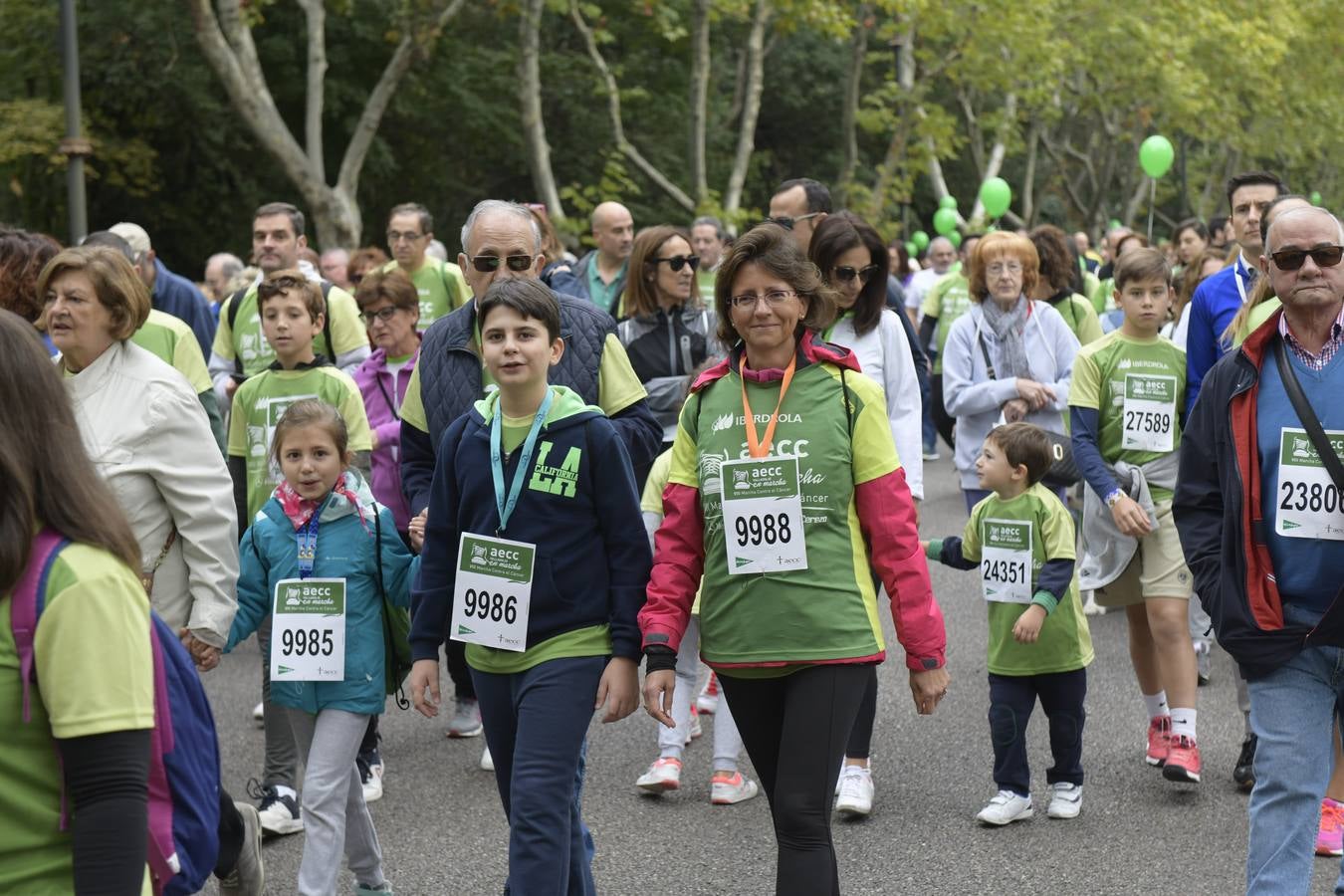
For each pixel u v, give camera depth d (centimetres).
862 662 401
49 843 242
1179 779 591
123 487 438
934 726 705
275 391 664
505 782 426
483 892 512
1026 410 743
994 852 538
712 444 414
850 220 580
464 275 473
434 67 2966
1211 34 3353
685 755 668
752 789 607
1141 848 540
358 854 489
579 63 3112
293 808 577
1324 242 401
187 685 272
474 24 3002
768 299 407
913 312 1862
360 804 488
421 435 486
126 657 243
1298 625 404
